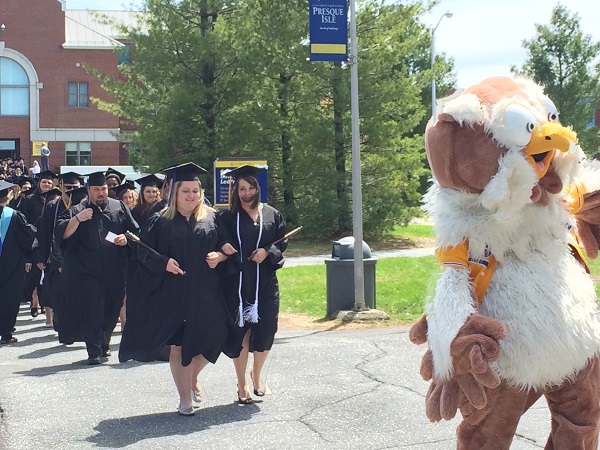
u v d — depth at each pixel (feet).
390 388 22.93
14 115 167.02
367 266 37.09
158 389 24.14
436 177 12.41
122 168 99.30
